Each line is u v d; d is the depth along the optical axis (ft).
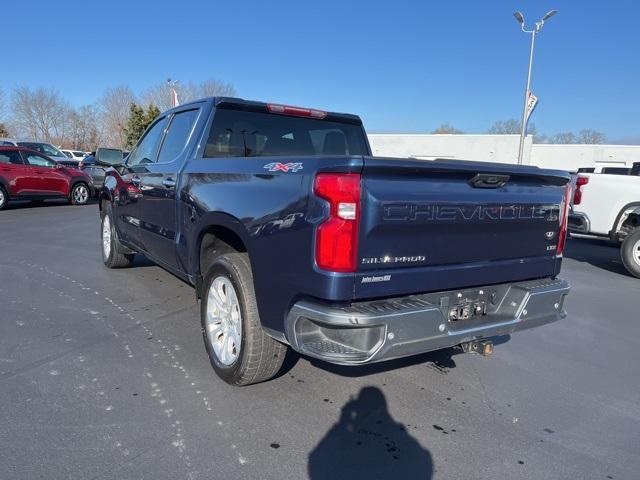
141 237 17.24
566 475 8.82
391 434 9.86
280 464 8.71
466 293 10.40
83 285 19.60
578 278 25.66
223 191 11.16
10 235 32.01
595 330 17.08
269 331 9.90
